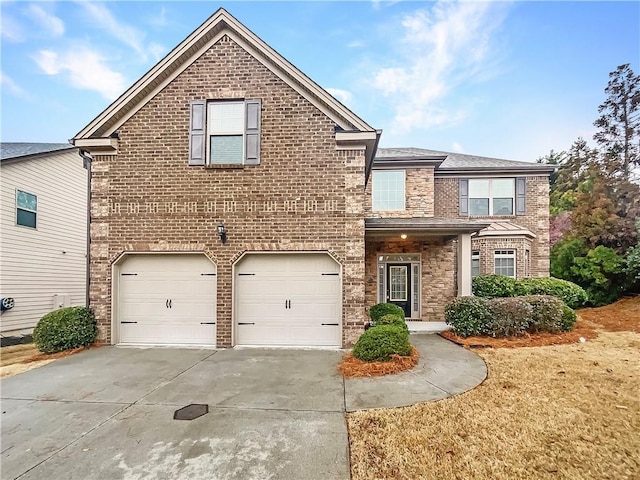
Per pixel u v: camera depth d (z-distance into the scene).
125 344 8.34
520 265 13.27
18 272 11.82
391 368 6.14
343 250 8.10
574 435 3.84
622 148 15.63
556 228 22.48
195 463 3.39
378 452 3.55
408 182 13.73
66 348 7.73
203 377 5.95
